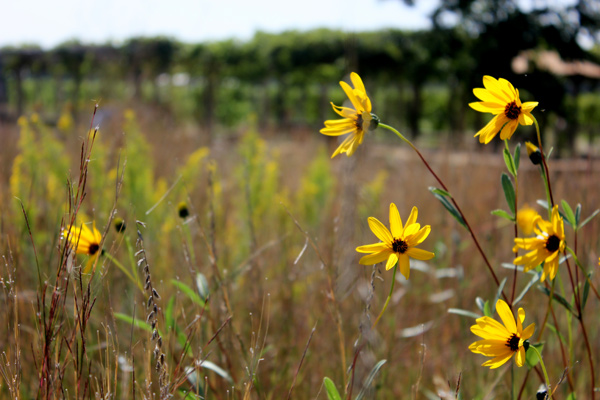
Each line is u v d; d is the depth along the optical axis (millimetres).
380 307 1202
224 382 943
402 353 1165
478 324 703
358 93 758
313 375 1061
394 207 717
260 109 12164
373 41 8672
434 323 1222
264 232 1586
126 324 1041
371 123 749
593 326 1129
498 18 4828
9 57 9484
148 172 1579
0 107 7203
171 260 1163
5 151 1793
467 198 1589
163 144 2547
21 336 952
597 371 1034
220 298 962
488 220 1463
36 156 1527
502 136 719
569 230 1250
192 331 844
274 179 1786
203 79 10812
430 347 1196
